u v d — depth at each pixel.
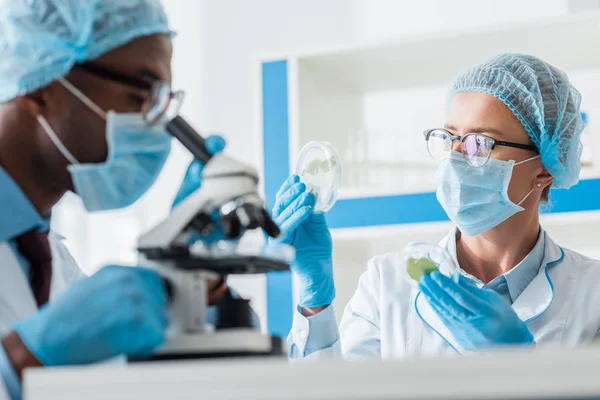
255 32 4.27
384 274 2.34
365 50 3.32
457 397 0.79
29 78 1.42
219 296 1.48
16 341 1.10
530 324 2.14
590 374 0.77
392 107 3.71
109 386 0.84
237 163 1.21
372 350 2.25
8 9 1.44
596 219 2.88
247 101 4.26
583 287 2.19
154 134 1.46
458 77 2.38
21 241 1.53
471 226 2.21
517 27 3.05
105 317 1.06
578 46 3.19
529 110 2.21
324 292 1.98
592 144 3.28
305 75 3.49
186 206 1.19
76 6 1.42
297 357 2.00
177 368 0.83
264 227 1.20
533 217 2.28
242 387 0.82
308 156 1.91
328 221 3.30
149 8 1.48
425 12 3.87
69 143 1.44
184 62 4.40
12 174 1.46
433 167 3.38
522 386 0.78
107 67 1.44
